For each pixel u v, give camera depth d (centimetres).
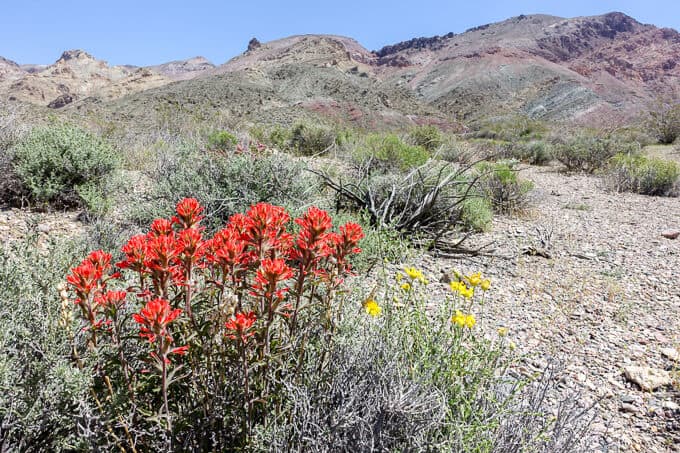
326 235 154
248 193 522
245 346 142
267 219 144
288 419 163
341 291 175
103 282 147
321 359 179
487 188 834
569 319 364
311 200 553
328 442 153
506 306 381
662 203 972
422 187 597
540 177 1389
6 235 434
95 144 609
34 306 194
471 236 618
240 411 157
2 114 703
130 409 146
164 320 124
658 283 457
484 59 17112
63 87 18938
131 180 641
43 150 553
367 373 176
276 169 550
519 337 325
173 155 658
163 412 154
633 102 10994
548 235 610
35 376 152
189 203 154
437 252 513
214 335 144
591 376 282
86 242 364
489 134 3183
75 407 150
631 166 1228
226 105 7250
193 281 147
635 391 268
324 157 1242
